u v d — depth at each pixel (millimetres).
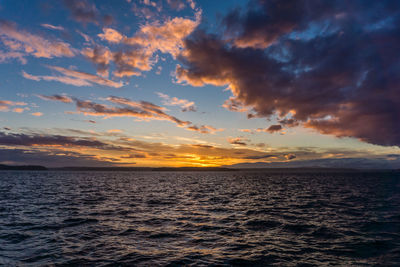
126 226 14453
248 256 9484
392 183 70000
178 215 18188
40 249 10180
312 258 9312
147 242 11312
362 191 41219
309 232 13156
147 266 8398
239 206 23000
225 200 27922
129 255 9523
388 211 19938
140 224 15055
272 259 9180
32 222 15359
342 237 12211
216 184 64812
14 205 22703
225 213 19094
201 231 13375
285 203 25219
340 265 8664
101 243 11094
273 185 60062
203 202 26047
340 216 17719
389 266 8586
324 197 31250
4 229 13547
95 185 55188
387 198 30031
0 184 56250
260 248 10484
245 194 35625
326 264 8734
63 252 9812
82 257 9258
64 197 29750
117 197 30375
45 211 19484
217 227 14320
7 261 8797
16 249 10164
